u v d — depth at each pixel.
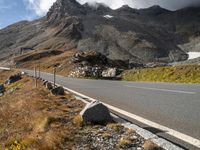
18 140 8.51
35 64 195.88
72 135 8.34
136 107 12.76
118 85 27.55
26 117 11.65
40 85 30.03
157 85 24.42
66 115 11.17
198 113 10.37
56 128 9.07
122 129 8.62
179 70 33.88
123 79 43.91
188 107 11.77
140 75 41.34
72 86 29.33
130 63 157.88
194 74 31.16
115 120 9.76
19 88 40.41
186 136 7.41
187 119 9.49
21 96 22.97
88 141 7.71
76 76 62.38
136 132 8.01
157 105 12.88
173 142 6.97
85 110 9.74
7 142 8.66
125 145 7.04
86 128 9.09
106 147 7.07
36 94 19.27
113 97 17.25
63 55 198.62
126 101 15.03
